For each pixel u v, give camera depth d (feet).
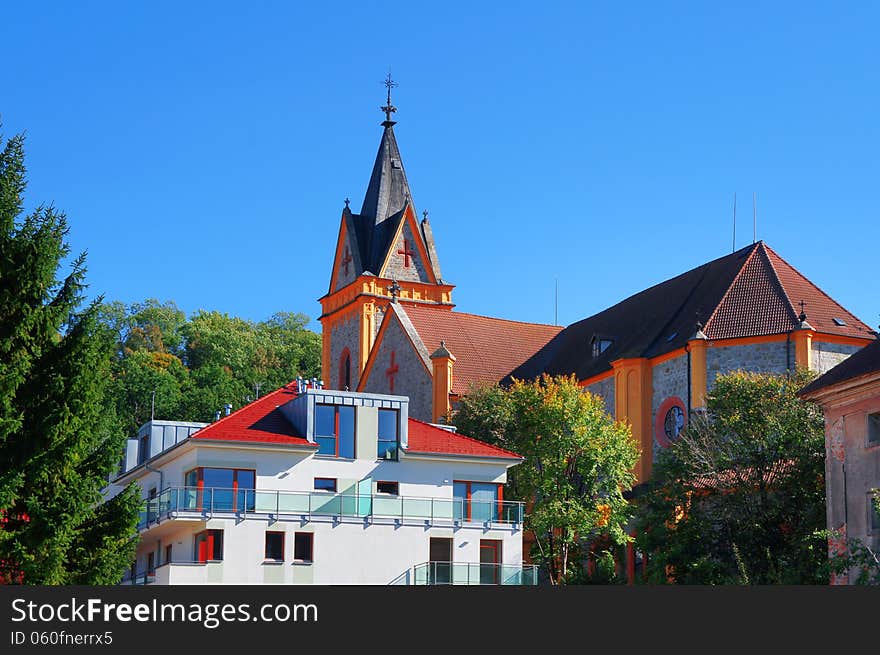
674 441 204.03
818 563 165.48
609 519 205.36
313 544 180.86
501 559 192.95
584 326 278.87
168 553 185.37
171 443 212.84
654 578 178.19
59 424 119.24
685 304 240.32
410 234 314.76
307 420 187.83
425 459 194.29
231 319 526.98
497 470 198.70
